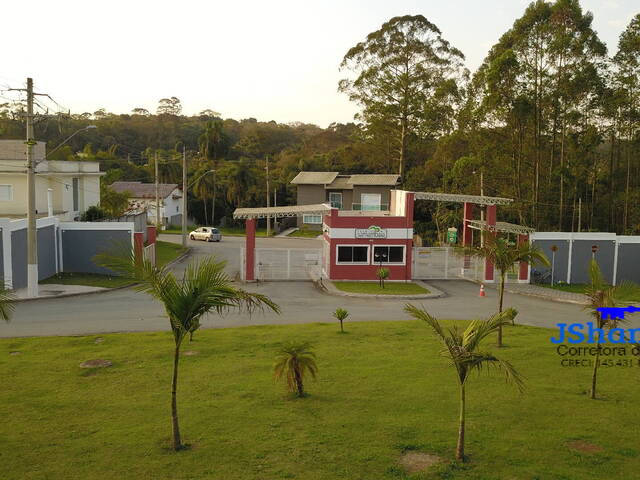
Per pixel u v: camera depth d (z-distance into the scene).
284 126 129.75
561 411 10.84
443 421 10.23
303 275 30.70
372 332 17.25
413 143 58.25
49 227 27.50
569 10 37.31
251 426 9.91
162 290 8.72
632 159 42.97
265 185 68.31
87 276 28.14
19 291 23.73
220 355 14.46
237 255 39.53
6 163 31.38
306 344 11.85
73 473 8.13
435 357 14.46
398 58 54.03
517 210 43.72
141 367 13.32
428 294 25.91
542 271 31.16
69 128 80.00
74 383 12.16
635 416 10.64
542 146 43.41
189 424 9.97
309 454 8.81
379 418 10.33
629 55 37.72
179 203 67.62
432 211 56.78
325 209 30.11
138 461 8.52
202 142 76.25
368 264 29.94
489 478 8.11
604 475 8.24
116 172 52.91
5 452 8.80
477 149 44.38
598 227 44.06
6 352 14.46
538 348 15.70
